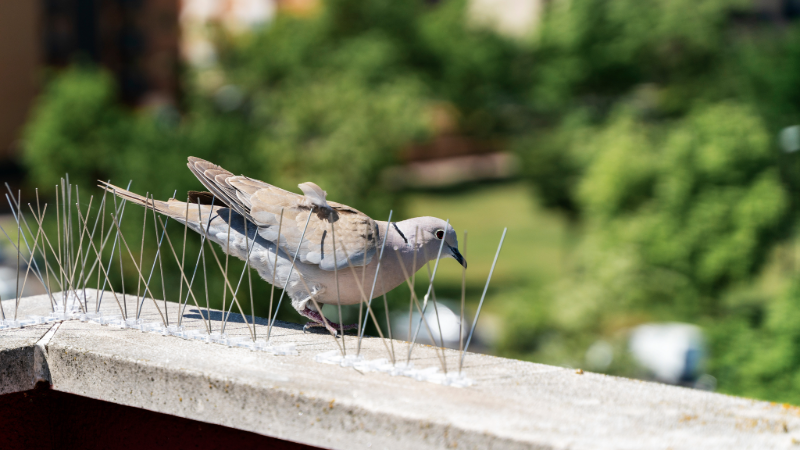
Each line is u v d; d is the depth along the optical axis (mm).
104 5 38188
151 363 2652
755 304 14102
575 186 22016
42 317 3283
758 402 2395
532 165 23641
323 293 3656
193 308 3639
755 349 10797
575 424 2193
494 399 2383
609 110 26078
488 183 42125
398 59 31406
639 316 15062
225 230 3789
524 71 37312
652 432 2152
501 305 22469
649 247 13891
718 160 13594
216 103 24234
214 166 3828
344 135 17562
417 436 2219
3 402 2904
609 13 25688
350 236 3545
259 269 3779
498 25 38719
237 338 3023
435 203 38094
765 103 17234
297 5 37625
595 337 14320
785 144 14562
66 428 3043
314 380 2508
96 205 15250
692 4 24000
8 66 35031
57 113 18047
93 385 2781
